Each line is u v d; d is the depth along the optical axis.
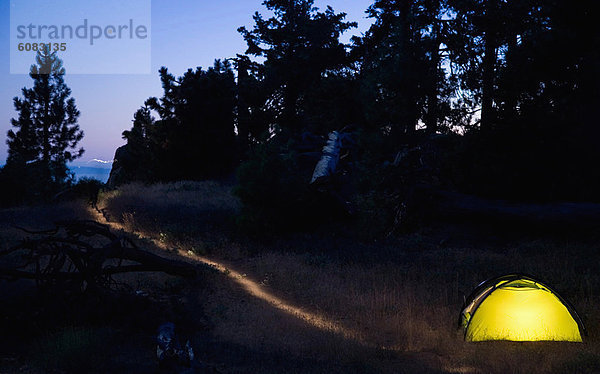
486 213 18.39
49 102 43.75
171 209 23.11
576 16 18.64
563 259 15.01
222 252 16.95
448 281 13.36
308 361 7.86
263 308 11.20
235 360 7.75
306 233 19.52
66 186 33.31
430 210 19.62
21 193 29.75
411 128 21.67
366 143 21.19
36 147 43.19
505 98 18.88
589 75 18.22
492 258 15.70
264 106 39.06
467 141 19.92
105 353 7.52
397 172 19.70
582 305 10.59
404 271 14.24
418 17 23.22
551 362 8.00
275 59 39.34
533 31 20.08
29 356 7.31
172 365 6.98
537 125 18.19
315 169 22.20
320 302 11.70
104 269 10.51
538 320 9.42
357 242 18.25
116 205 24.56
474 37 22.73
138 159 37.69
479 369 7.81
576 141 18.25
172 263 12.26
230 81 36.81
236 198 25.70
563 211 17.34
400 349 8.91
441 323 10.13
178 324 9.37
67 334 7.74
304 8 42.31
